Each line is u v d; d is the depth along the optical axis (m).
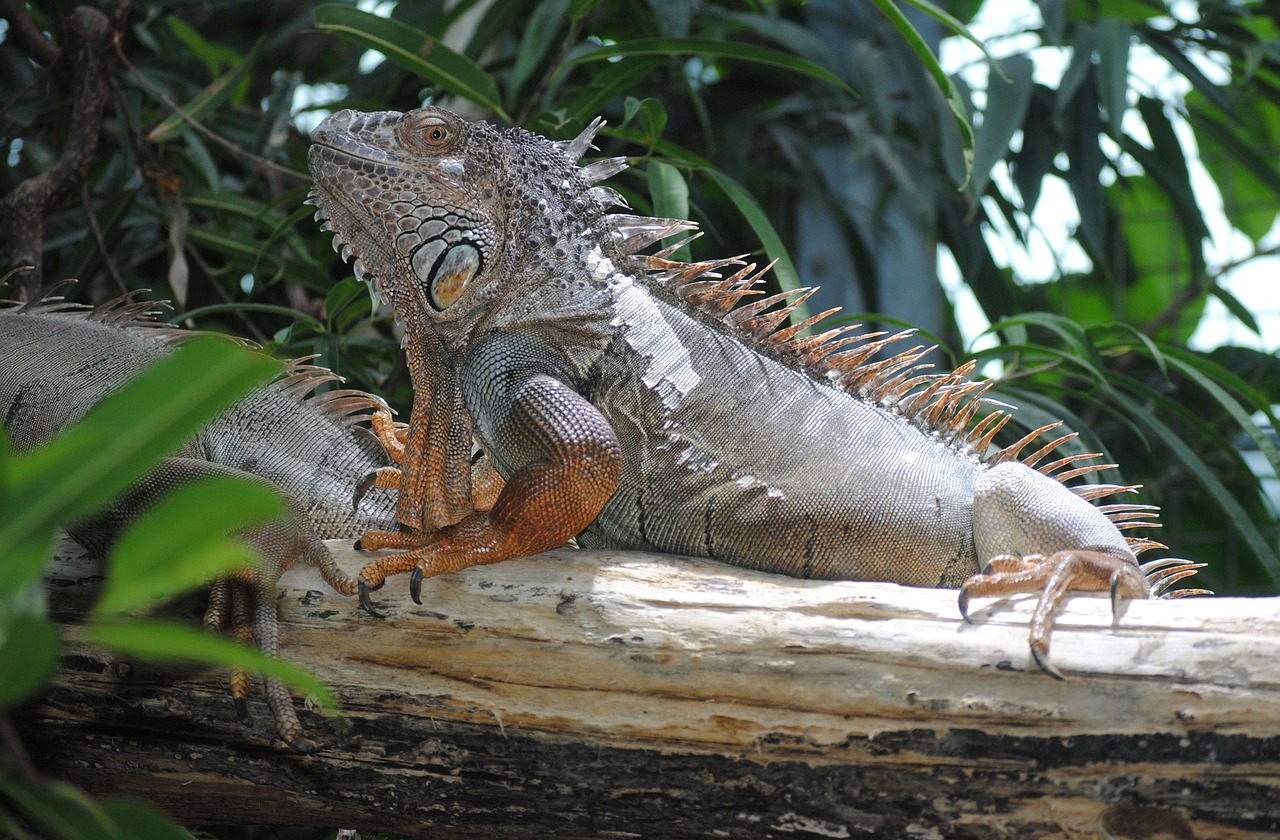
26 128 11.02
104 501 2.43
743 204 8.20
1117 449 11.90
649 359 6.20
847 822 4.98
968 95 10.75
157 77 11.66
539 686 5.17
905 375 6.58
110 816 3.22
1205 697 4.62
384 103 11.08
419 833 5.56
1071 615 5.00
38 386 6.36
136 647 2.51
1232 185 13.56
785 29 11.59
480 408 6.00
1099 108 11.62
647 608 5.23
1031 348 8.87
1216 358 12.04
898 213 12.80
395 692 5.22
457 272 6.07
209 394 2.29
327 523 6.54
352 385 9.85
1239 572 12.70
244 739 5.32
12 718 5.38
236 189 12.66
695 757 5.06
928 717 4.86
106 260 9.38
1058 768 4.74
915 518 6.07
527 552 5.48
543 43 8.86
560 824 5.27
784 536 6.09
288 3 14.95
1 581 2.42
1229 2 12.60
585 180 6.55
